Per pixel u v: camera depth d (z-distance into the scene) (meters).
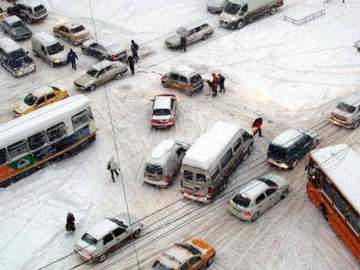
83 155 34.56
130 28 49.91
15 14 52.88
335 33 46.00
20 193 31.67
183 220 28.69
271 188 28.53
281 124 35.66
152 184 30.91
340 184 25.73
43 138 32.56
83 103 33.94
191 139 34.84
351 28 46.53
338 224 26.31
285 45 44.94
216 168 29.00
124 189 31.31
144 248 27.14
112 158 31.09
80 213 29.78
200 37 46.56
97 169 33.19
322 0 52.25
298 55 43.31
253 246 26.70
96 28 50.34
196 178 28.75
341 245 26.38
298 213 28.52
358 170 26.45
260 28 48.03
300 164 31.91
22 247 27.92
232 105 38.12
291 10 50.78
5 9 54.66
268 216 28.45
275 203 29.11
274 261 25.75
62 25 48.31
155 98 37.16
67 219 27.97
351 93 38.12
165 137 35.41
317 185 27.89
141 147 34.75
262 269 25.36
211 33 47.41
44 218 29.70
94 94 40.84
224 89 39.62
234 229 27.83
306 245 26.53
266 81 40.44
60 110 33.22
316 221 27.92
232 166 30.84
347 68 41.03
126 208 29.80
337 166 26.92
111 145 35.22
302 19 48.44
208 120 36.66
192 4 53.62
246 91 39.53
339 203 25.83
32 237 28.50
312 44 44.69
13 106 40.03
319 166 27.36
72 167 33.53
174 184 31.28
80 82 40.78
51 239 28.23
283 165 31.06
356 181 25.75
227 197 29.92
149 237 27.78
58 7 55.31
